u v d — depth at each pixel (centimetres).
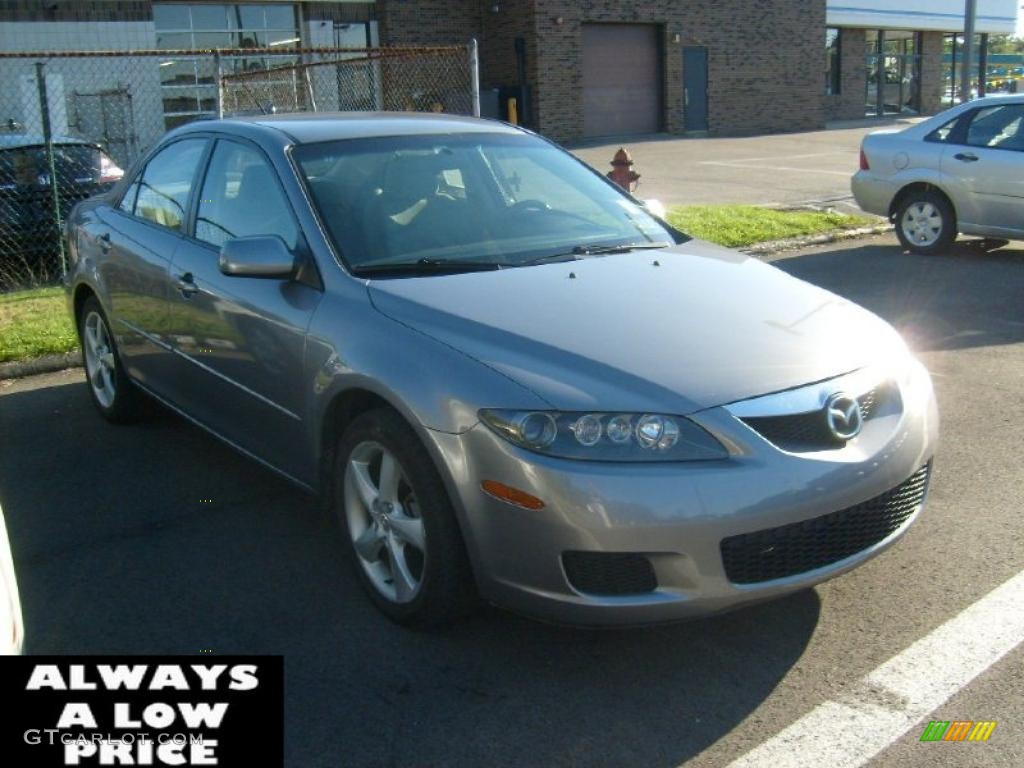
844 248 1159
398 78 2569
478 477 339
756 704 335
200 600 415
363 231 438
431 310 382
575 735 324
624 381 338
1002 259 1069
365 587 400
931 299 890
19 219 1033
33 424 633
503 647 374
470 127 526
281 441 446
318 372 403
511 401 335
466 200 473
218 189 505
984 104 1064
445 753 317
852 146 2527
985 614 383
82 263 614
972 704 330
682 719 329
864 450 355
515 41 2627
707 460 328
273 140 479
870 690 340
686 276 427
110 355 618
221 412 494
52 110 2142
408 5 2591
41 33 2138
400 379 361
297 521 487
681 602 327
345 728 331
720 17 2966
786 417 342
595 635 379
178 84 2331
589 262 438
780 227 1215
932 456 390
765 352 361
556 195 502
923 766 302
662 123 2934
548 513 326
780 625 382
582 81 2745
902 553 433
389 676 358
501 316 375
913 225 1111
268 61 2456
